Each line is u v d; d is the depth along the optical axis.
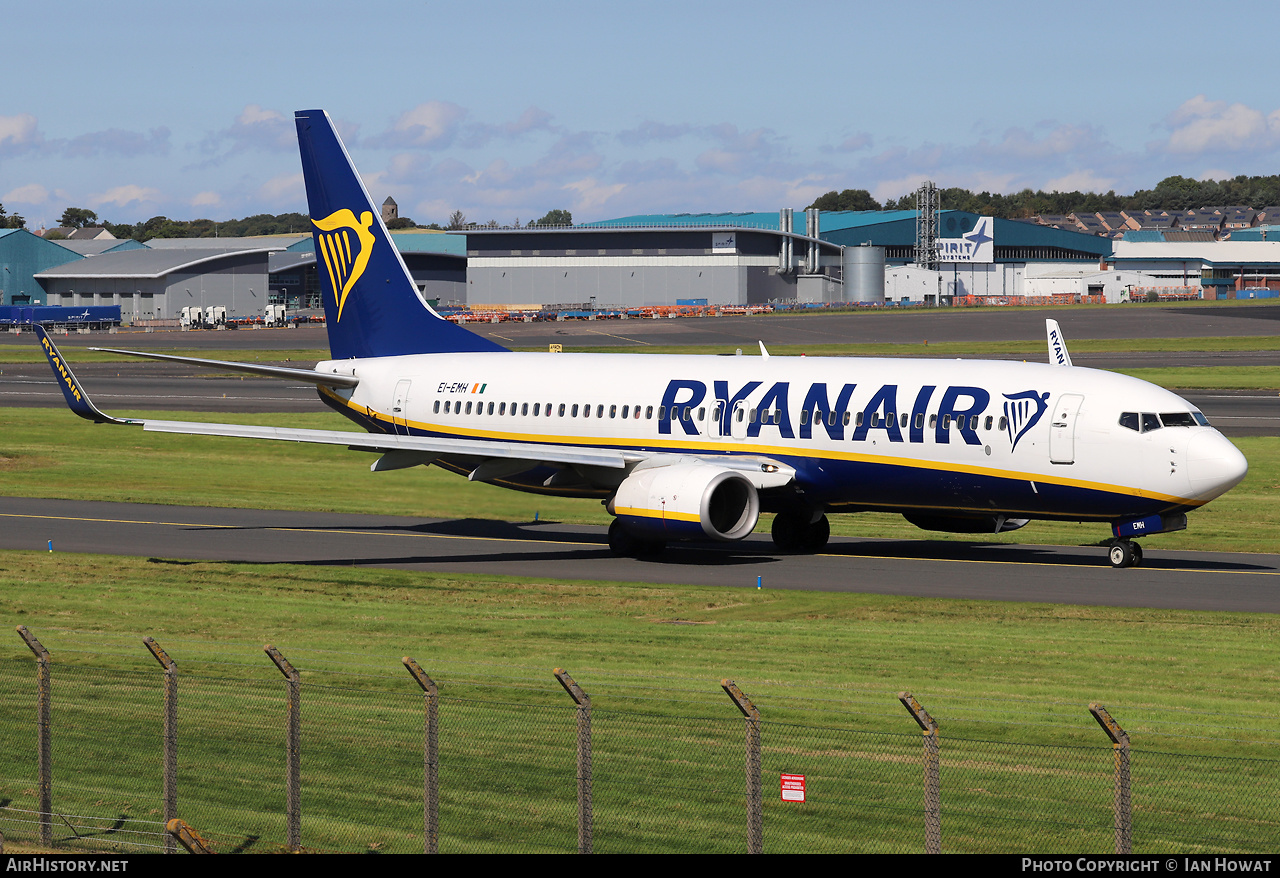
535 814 75.00
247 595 142.62
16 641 119.81
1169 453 144.12
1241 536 179.00
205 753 86.38
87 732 91.00
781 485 161.25
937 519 169.25
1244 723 90.88
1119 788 60.28
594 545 176.88
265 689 101.31
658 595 141.75
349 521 197.62
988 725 90.25
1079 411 148.88
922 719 61.50
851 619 128.75
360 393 199.88
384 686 102.44
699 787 78.50
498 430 186.12
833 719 91.88
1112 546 156.75
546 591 144.50
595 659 112.12
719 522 163.88
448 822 74.38
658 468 161.12
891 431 157.75
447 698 98.50
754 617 130.62
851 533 186.62
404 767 83.06
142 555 167.12
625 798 77.12
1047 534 184.00
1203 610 130.38
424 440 167.75
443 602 139.00
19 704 97.69
